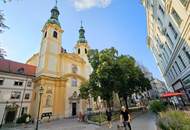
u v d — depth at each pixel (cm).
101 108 3850
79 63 4231
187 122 574
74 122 2164
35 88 3181
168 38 1897
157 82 8650
